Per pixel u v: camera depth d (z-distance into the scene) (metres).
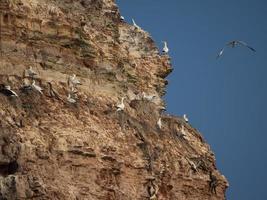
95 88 91.00
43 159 80.38
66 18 89.62
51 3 90.00
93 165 84.12
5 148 78.88
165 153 93.19
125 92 94.69
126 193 86.44
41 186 78.50
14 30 85.44
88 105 88.31
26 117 81.94
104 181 84.81
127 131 90.06
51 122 83.25
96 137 85.81
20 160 78.88
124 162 87.19
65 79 87.81
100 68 92.44
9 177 77.62
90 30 93.38
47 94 85.12
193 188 94.81
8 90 82.38
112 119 89.50
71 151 82.69
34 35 86.81
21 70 85.00
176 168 93.44
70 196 80.69
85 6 95.38
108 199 84.56
